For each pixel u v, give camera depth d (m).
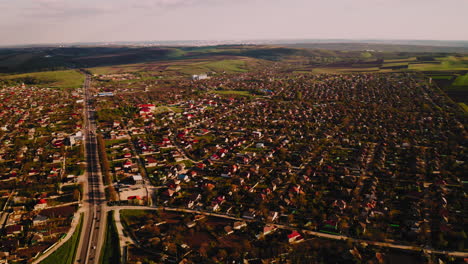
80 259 139.50
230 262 135.38
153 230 157.00
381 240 147.62
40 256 141.50
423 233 149.62
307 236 151.62
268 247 143.38
